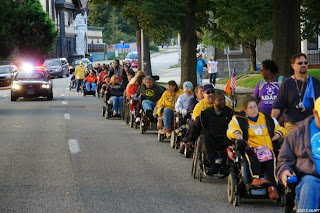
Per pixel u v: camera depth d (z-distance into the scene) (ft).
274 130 27.89
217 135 32.24
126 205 27.55
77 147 46.21
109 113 70.13
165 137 49.96
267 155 26.99
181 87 90.17
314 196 19.21
